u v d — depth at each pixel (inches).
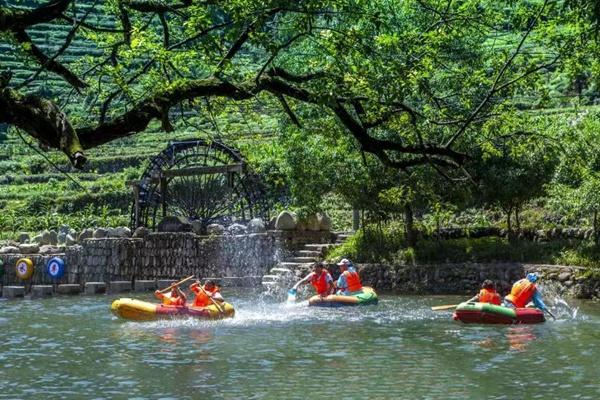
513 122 535.8
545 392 501.7
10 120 305.0
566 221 1234.6
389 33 469.7
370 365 594.2
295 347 677.3
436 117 555.8
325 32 419.5
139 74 436.8
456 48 800.9
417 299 1050.7
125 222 1910.7
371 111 435.5
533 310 811.4
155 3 414.3
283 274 1230.9
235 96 385.1
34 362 621.0
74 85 388.2
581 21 534.6
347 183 1178.6
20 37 364.8
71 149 291.9
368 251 1224.2
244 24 401.7
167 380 547.8
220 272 1314.0
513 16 573.9
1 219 1939.0
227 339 724.0
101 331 789.9
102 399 493.0
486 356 626.2
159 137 2608.3
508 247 1156.5
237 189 1523.1
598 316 854.5
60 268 1304.1
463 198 1137.4
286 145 1218.6
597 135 1007.6
